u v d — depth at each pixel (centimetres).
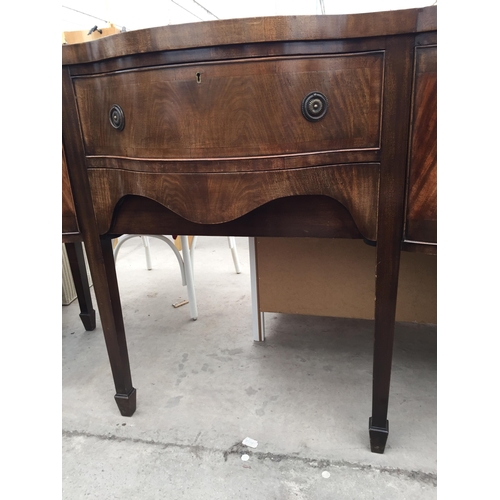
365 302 106
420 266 97
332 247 103
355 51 56
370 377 101
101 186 75
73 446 83
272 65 58
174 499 71
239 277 174
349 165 62
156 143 66
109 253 83
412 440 81
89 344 124
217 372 106
